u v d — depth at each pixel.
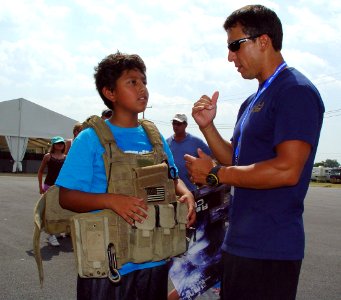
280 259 2.03
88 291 2.18
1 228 8.21
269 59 2.18
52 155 6.90
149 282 2.32
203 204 3.85
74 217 2.16
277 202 2.07
